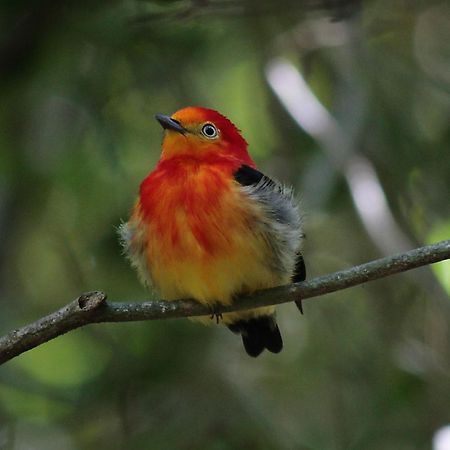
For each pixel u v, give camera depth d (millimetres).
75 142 13070
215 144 9242
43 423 12562
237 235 8398
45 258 13766
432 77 13758
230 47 13852
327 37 13430
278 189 8930
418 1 14305
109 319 7719
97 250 13203
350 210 13086
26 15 11867
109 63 12914
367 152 12828
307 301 13648
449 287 11258
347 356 13234
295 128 13305
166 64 13344
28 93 12766
